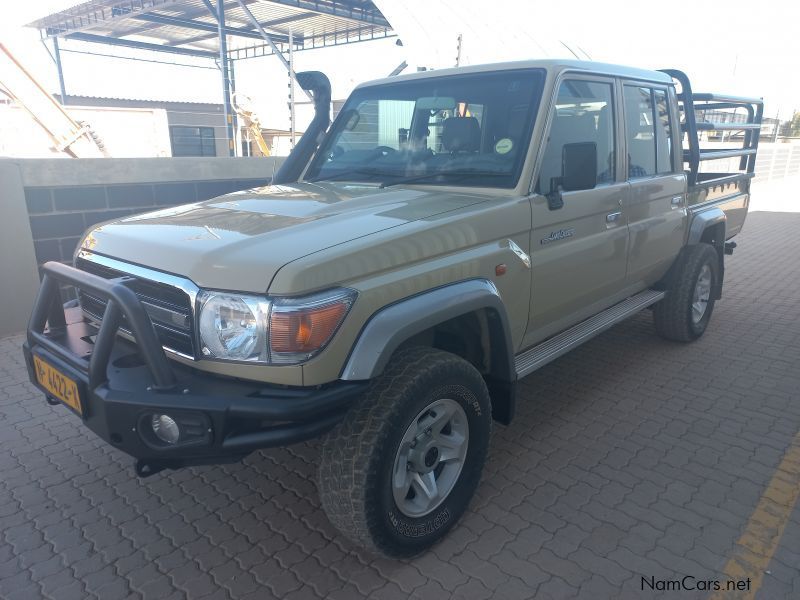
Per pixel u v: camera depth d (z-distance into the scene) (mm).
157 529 3004
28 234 5285
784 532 2910
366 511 2426
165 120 15109
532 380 4676
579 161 3025
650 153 4430
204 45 28953
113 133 14328
